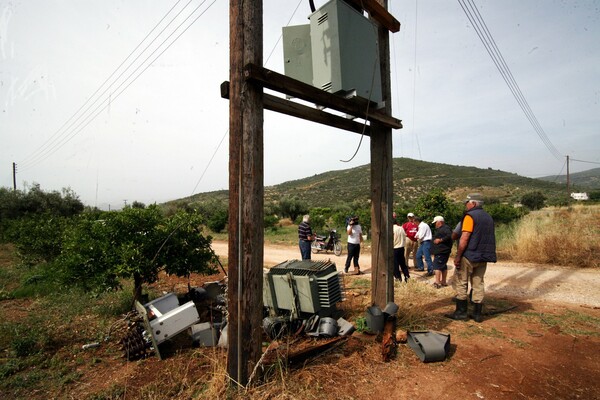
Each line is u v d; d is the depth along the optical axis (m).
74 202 27.28
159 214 6.00
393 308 4.28
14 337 4.60
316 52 3.76
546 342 3.88
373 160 4.72
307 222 8.77
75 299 6.68
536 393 2.85
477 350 3.71
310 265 4.85
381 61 4.67
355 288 6.91
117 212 5.75
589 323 4.46
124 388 3.26
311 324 4.26
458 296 4.75
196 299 5.89
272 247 15.88
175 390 3.14
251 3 2.97
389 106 4.66
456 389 2.95
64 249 5.68
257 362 3.00
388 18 4.59
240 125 2.91
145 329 4.30
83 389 3.33
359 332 4.34
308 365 3.42
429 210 12.84
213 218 25.59
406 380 3.12
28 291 7.48
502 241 10.96
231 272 2.96
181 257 5.76
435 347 3.46
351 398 2.82
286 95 3.31
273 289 4.64
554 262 8.66
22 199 24.22
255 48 2.96
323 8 3.69
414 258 9.07
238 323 2.91
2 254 15.20
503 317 4.79
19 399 3.17
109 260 5.20
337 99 3.66
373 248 4.70
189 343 4.39
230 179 2.97
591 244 8.85
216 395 2.86
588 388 2.90
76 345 4.47
